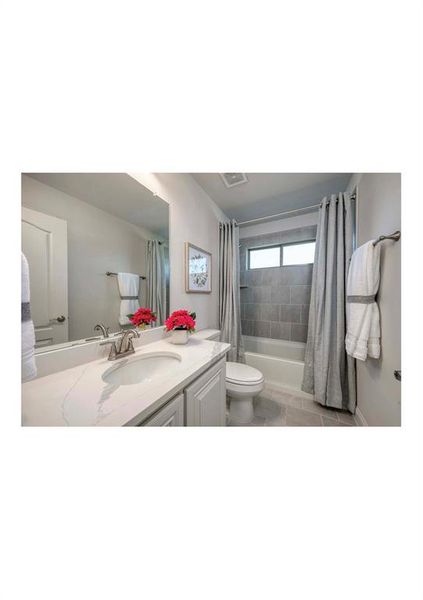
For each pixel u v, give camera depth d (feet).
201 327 6.03
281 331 7.95
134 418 1.53
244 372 5.13
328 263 5.51
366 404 4.51
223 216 7.66
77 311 2.67
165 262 4.42
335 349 5.44
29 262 2.17
